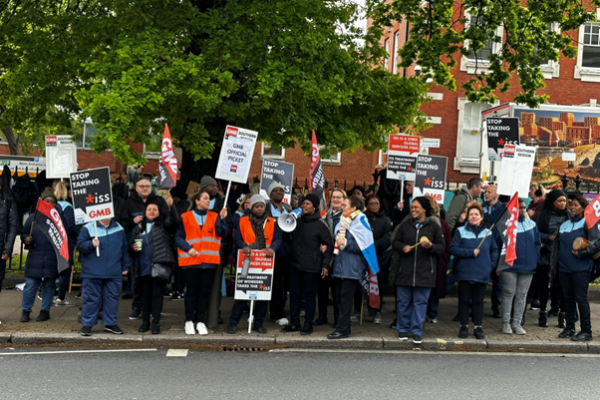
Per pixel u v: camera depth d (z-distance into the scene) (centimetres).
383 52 1524
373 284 1062
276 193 1059
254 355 898
